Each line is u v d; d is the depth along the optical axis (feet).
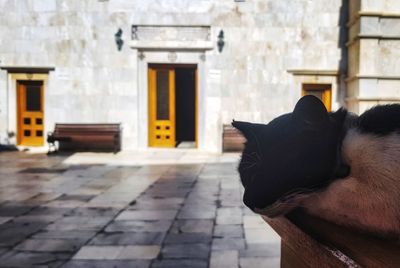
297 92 47.26
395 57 42.27
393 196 2.14
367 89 42.14
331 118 2.57
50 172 33.60
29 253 14.52
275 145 2.65
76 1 46.80
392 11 41.63
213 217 19.36
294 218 2.76
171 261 13.62
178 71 63.77
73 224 18.29
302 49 46.78
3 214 20.16
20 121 49.06
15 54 47.60
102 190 26.21
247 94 47.06
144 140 48.19
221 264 13.30
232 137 45.55
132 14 46.78
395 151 2.15
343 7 46.32
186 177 31.17
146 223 18.39
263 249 14.75
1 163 38.52
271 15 46.50
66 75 47.47
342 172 2.32
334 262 2.65
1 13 47.29
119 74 47.26
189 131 64.69
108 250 14.79
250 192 2.75
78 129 46.47
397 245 2.20
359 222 2.31
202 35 46.78
